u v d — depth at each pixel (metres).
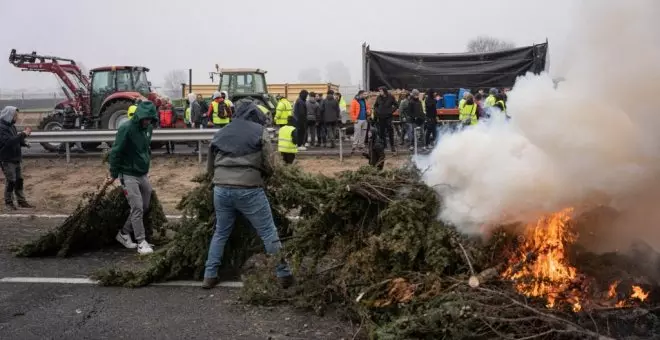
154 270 5.95
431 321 3.93
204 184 6.09
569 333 3.75
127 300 5.48
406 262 4.68
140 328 4.79
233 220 5.73
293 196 5.98
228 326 4.82
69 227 7.07
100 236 7.36
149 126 7.11
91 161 15.36
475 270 4.47
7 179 10.27
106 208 7.29
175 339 4.57
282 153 12.03
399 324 4.02
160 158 15.72
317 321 4.88
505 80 18.06
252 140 5.51
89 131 15.26
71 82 20.12
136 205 6.99
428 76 18.44
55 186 12.74
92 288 5.84
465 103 14.72
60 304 5.37
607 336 3.78
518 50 17.84
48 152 17.72
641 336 3.92
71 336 4.64
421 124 16.42
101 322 4.93
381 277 4.65
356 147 16.61
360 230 5.15
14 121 10.30
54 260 6.89
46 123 19.41
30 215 9.67
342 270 4.96
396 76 18.59
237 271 6.30
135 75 19.25
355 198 5.19
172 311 5.18
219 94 16.33
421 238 4.68
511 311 3.96
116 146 6.83
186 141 15.59
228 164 5.50
